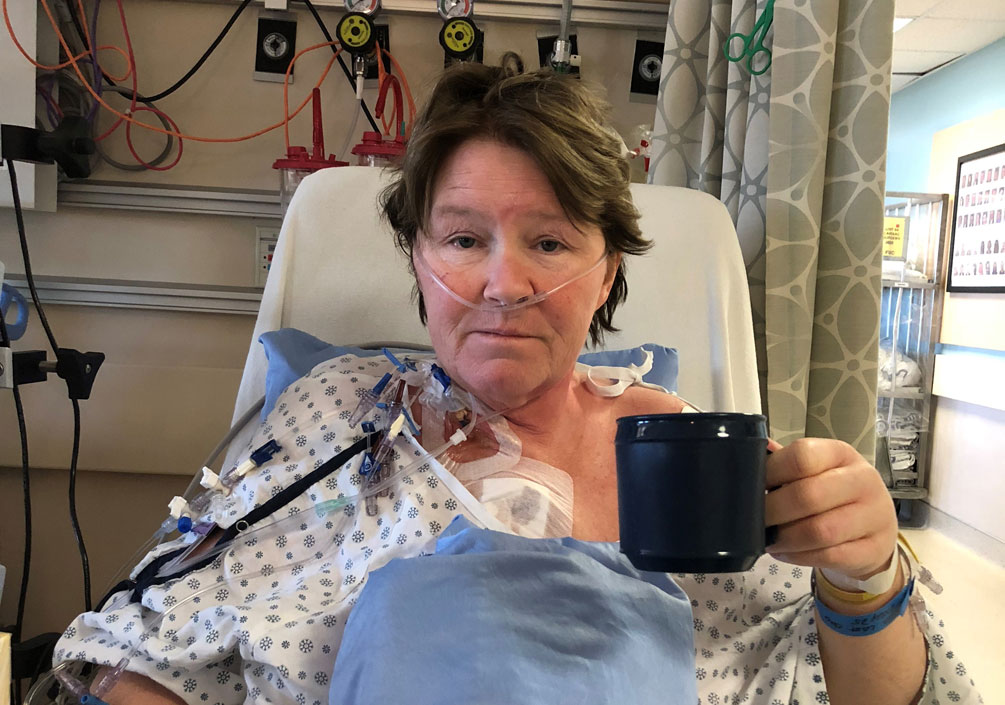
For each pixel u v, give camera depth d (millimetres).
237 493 866
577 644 665
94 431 1746
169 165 1785
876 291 1512
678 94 1755
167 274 1814
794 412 1500
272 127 1735
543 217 791
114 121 1758
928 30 3619
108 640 752
